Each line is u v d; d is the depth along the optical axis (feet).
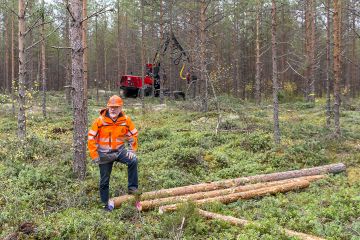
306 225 20.63
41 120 63.46
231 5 94.63
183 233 19.79
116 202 23.81
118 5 90.17
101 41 156.56
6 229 19.12
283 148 36.50
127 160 24.06
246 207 24.02
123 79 106.52
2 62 178.81
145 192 26.00
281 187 26.73
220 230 20.48
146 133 45.88
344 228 20.15
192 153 34.14
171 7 89.71
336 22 43.37
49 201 23.73
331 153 37.04
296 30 112.68
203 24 65.82
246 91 142.10
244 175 31.12
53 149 36.37
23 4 40.04
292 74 140.46
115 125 23.52
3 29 141.49
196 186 27.12
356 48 129.59
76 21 27.73
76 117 28.32
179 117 62.03
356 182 28.66
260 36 102.73
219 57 119.14
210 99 75.00
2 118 68.49
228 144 39.96
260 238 18.75
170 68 103.40
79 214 21.66
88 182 27.17
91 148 23.18
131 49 154.10
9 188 25.11
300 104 80.74
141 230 20.01
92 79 190.90
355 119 58.80
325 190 27.02
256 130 47.42
